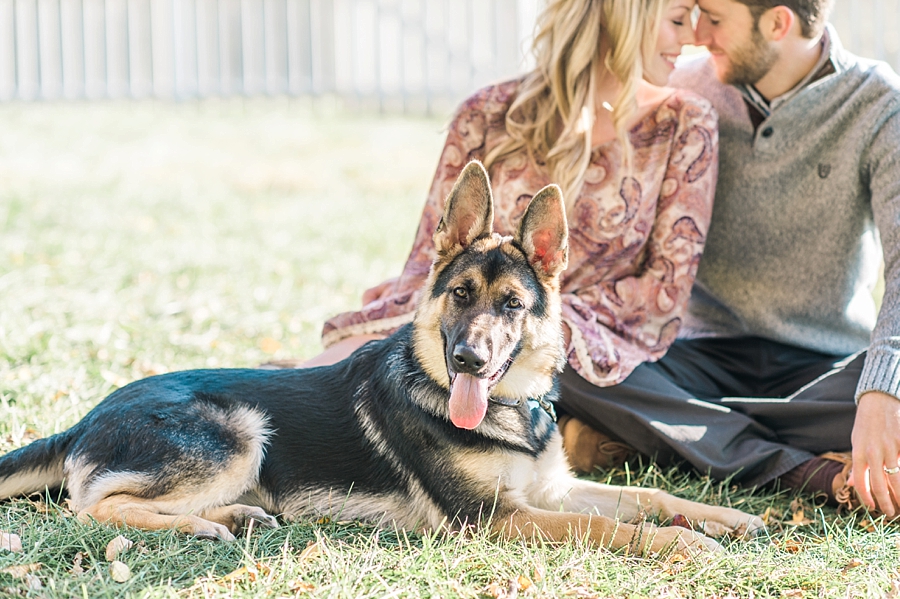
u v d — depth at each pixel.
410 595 3.19
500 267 3.80
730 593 3.36
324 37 16.20
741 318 4.96
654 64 4.63
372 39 16.19
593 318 4.51
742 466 4.25
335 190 12.61
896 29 13.91
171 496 3.70
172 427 3.76
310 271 8.68
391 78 16.30
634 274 4.80
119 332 6.39
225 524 3.69
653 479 4.41
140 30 15.85
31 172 12.42
